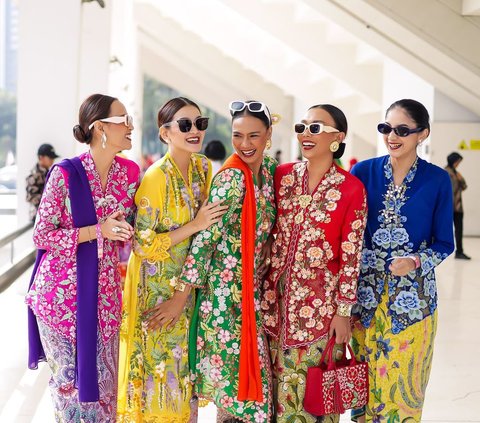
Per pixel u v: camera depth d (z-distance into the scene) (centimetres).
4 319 587
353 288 306
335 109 311
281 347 313
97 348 291
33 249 542
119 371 316
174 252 309
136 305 310
